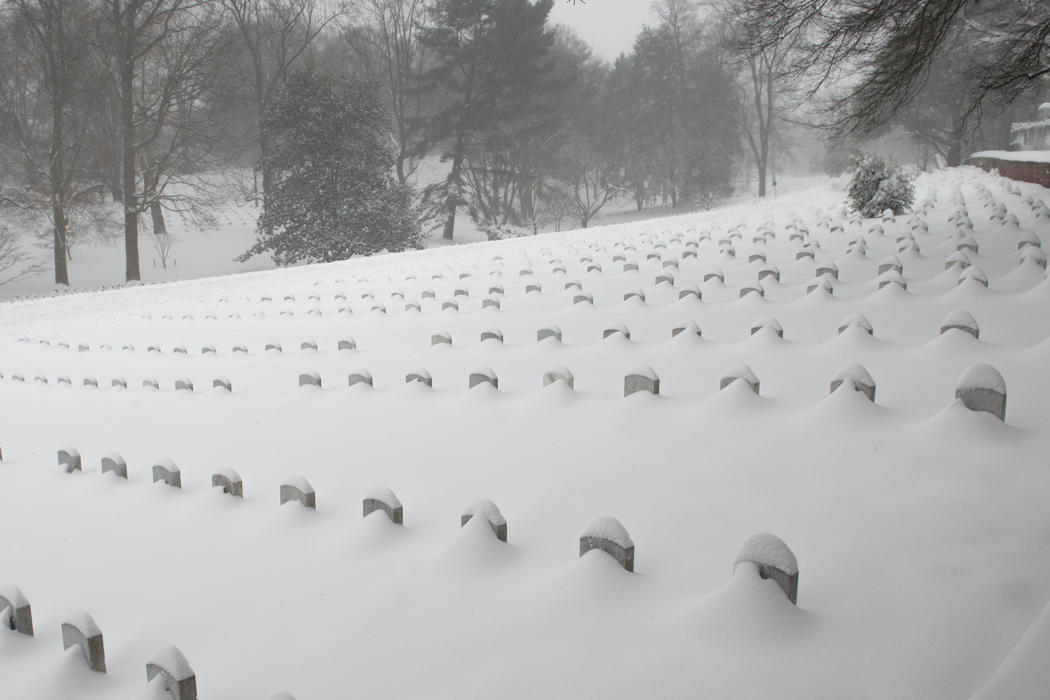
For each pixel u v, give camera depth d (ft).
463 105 180.75
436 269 58.95
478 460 19.25
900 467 15.49
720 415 18.69
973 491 14.33
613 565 13.08
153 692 10.93
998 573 12.21
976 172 115.65
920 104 142.31
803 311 28.35
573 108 234.99
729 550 13.97
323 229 142.10
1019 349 20.56
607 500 16.42
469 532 14.56
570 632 11.91
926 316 25.79
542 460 18.62
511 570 14.05
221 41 158.61
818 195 146.61
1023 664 9.33
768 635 11.08
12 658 13.41
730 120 245.04
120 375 36.76
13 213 153.79
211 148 150.30
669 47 245.86
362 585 14.19
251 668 12.38
